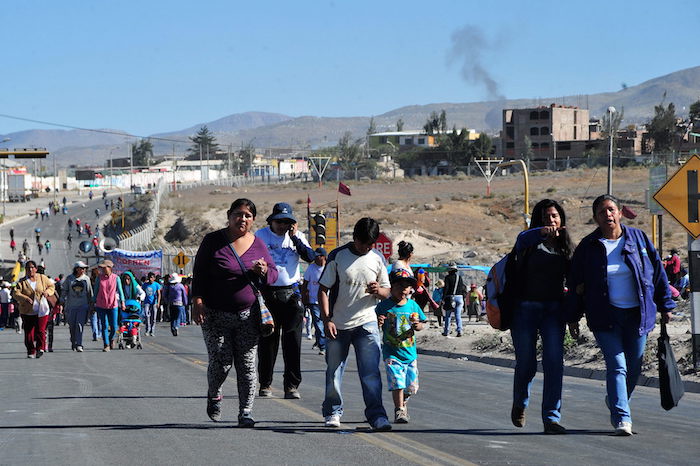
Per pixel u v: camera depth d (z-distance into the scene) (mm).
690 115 192000
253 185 180375
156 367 22359
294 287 15391
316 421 12398
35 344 27625
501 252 82125
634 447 10188
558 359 11117
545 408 11234
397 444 10336
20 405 14445
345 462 9188
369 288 11391
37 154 60500
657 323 30328
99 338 37438
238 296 11320
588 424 12172
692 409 14047
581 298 11133
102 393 16312
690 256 17828
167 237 114062
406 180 157375
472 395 16016
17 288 25906
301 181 187625
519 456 9539
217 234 11383
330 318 11516
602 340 11117
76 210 175250
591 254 11047
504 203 111188
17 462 9344
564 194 114188
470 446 10195
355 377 19375
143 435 11094
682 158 132125
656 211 36375
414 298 17578
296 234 15406
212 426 11859
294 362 15242
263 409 13734
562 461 9258
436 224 99562
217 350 11555
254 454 9680
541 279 11039
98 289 28531
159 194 141000
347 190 48625
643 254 11094
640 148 191750
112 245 78188
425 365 23688
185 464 9125
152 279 39500
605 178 132375
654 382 17688
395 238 88375
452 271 31469
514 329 11211
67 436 11094
